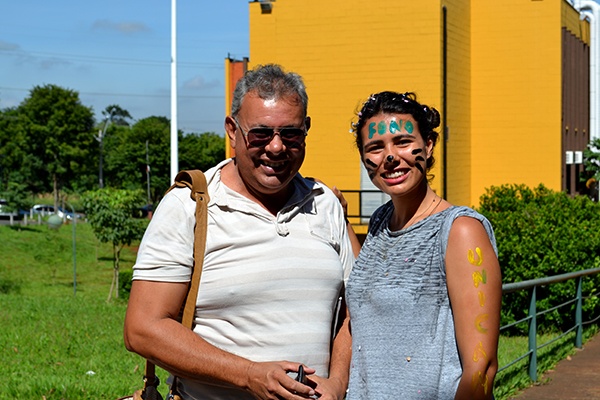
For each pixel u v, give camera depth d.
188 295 3.27
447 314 3.05
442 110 21.20
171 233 3.26
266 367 3.09
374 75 21.69
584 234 11.65
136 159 73.06
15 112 70.50
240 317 3.28
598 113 28.25
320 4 22.05
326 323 3.44
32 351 10.23
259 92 3.33
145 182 73.00
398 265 3.15
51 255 33.56
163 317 3.20
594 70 28.23
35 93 65.94
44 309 14.99
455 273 3.00
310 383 3.21
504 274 11.80
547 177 22.88
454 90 22.14
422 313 3.06
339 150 22.08
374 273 3.23
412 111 3.24
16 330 11.84
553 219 12.12
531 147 23.02
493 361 2.94
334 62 22.05
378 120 3.26
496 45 23.22
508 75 23.11
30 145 65.38
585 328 11.80
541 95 22.91
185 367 3.13
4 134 67.12
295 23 22.33
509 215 12.21
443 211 3.13
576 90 25.64
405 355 3.07
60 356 9.97
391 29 21.44
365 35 21.73
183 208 3.29
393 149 3.23
